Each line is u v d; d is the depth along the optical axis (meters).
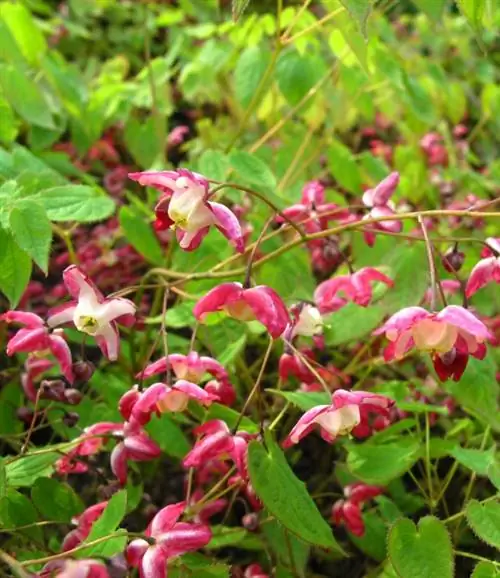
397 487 0.25
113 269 0.31
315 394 0.22
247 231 0.27
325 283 0.22
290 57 0.32
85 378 0.21
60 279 0.33
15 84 0.31
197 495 0.23
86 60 0.45
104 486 0.22
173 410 0.19
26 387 0.23
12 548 0.21
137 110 0.41
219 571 0.19
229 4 0.47
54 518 0.21
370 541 0.23
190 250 0.19
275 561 0.23
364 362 0.27
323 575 0.25
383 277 0.22
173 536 0.17
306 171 0.36
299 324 0.22
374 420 0.26
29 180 0.23
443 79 0.39
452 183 0.36
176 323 0.24
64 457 0.22
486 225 0.34
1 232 0.21
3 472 0.19
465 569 0.25
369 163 0.34
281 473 0.19
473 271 0.20
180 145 0.40
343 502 0.23
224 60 0.37
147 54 0.34
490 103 0.40
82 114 0.35
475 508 0.19
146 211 0.29
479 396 0.23
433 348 0.18
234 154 0.27
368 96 0.36
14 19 0.34
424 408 0.23
